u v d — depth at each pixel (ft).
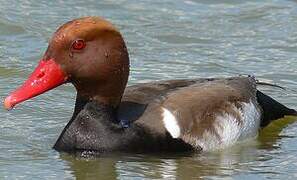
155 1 64.44
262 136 46.14
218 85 44.91
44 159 42.09
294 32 60.03
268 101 47.47
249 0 64.64
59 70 41.22
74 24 41.47
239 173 40.88
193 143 42.50
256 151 43.80
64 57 41.22
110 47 41.78
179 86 44.52
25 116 47.57
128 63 42.47
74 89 51.19
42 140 44.52
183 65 55.11
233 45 58.23
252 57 56.49
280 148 44.37
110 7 63.21
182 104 42.91
